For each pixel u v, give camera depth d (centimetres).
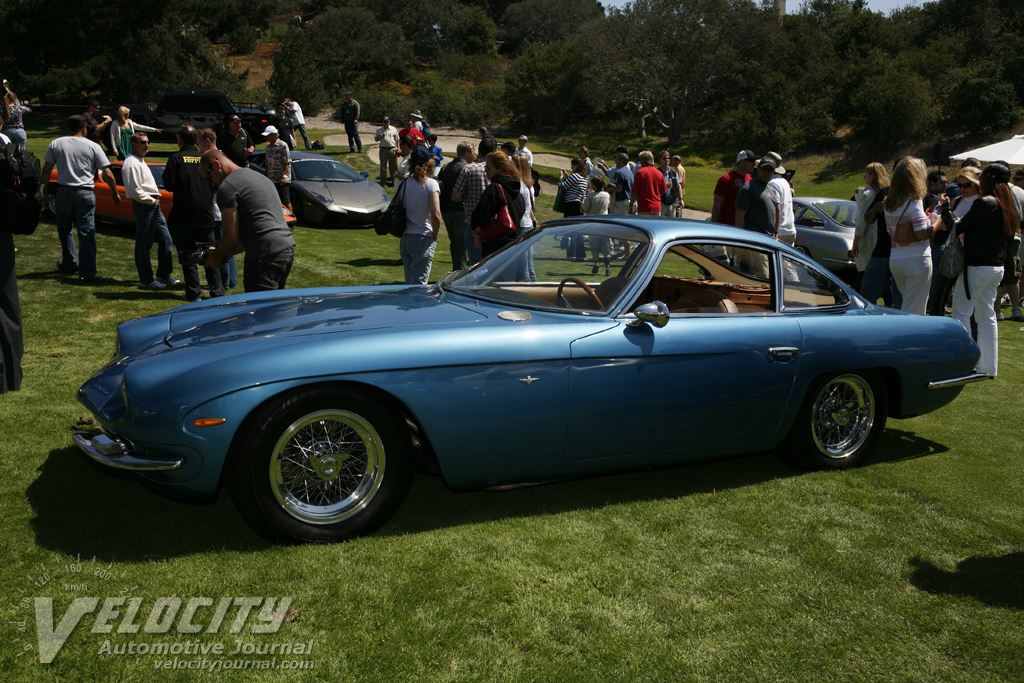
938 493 397
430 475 362
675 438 367
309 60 4825
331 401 300
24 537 305
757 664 248
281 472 303
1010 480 420
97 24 3828
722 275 396
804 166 4056
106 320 663
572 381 336
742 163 802
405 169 1034
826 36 5097
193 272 746
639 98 4934
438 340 317
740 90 4894
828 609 283
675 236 383
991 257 585
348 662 239
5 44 3659
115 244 1028
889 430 508
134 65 3869
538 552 316
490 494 376
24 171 446
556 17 8544
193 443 285
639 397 351
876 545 336
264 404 292
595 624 265
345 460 318
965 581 307
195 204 723
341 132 3491
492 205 664
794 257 415
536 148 4306
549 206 1928
